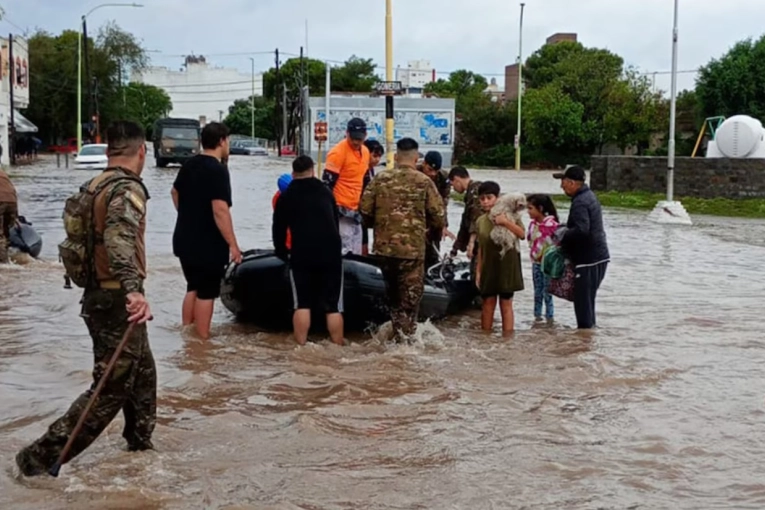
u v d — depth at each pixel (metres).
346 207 10.29
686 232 22.61
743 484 5.38
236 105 123.19
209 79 143.12
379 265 9.16
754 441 6.16
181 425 6.30
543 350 8.89
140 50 84.94
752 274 14.80
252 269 9.48
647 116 68.12
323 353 8.55
